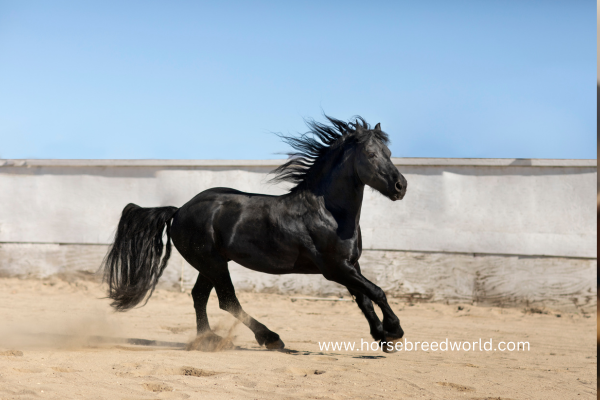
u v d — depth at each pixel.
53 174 15.58
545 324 11.15
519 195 13.41
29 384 4.49
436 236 13.66
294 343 7.93
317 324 10.28
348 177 6.48
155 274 7.39
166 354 6.28
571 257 13.02
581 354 7.66
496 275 13.34
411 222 13.82
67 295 13.41
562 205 13.20
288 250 6.59
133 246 7.33
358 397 4.54
